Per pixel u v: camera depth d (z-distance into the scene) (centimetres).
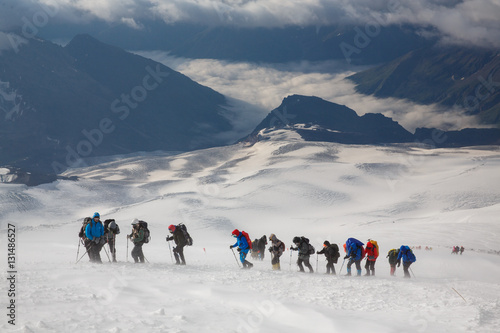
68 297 920
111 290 1031
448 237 7319
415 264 3806
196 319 809
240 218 15075
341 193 19750
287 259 3294
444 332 800
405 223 11575
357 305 1059
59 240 9544
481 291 1486
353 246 2003
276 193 19312
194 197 17662
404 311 991
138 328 706
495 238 7181
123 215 14975
